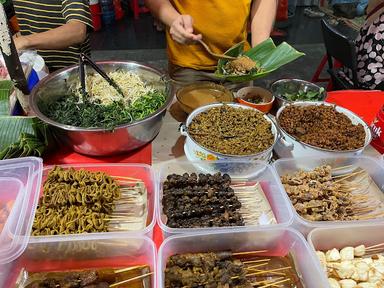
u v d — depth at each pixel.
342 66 3.64
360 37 3.17
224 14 2.52
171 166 1.64
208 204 1.51
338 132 1.75
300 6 6.99
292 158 1.70
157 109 1.79
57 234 1.32
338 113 1.87
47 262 1.34
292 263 1.40
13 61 1.59
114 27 6.05
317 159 1.70
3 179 1.41
